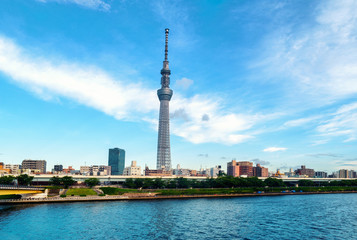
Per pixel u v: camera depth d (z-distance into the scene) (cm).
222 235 11175
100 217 14238
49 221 13125
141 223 13038
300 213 16375
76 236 10756
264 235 11225
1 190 18088
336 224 13338
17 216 14125
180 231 11700
